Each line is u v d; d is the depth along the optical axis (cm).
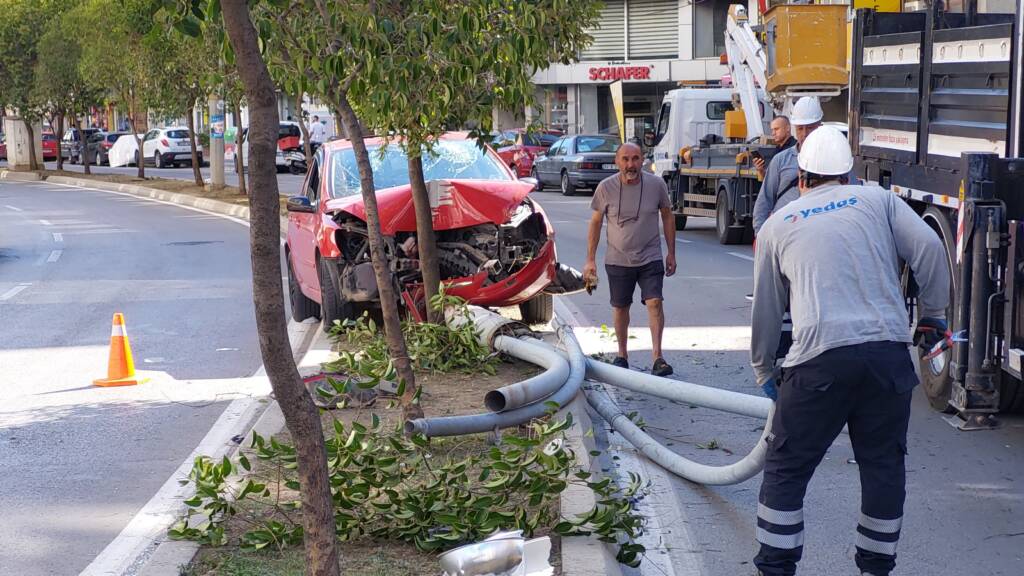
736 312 1278
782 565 479
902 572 539
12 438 790
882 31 998
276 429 752
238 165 3206
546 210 2772
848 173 485
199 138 5256
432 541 533
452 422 661
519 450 563
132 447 761
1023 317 718
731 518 621
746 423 812
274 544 543
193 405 879
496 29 728
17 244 2219
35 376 998
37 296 1497
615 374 797
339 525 550
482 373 922
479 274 1024
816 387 458
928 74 859
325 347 1053
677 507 639
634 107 4900
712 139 2252
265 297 388
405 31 684
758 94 2192
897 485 471
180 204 3219
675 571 546
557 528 533
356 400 808
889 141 947
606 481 545
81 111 4497
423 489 562
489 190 1049
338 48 695
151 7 481
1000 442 749
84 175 4519
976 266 740
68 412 863
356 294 1009
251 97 375
